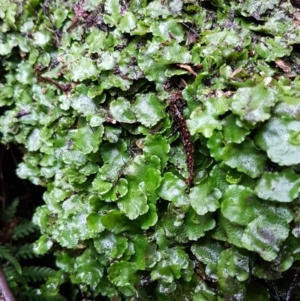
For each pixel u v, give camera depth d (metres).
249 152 0.10
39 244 0.14
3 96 0.15
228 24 0.12
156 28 0.12
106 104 0.12
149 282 0.12
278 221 0.10
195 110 0.10
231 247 0.10
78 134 0.12
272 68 0.11
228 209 0.10
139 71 0.12
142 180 0.12
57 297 0.15
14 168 0.18
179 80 0.12
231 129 0.10
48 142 0.14
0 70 0.16
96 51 0.13
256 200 0.10
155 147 0.12
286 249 0.10
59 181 0.14
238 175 0.10
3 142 0.15
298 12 0.12
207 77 0.11
